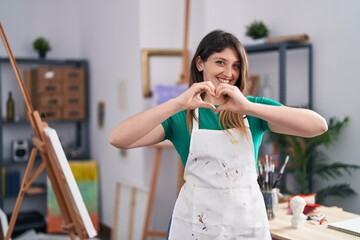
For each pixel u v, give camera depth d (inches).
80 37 212.8
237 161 65.4
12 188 185.2
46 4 205.5
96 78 199.9
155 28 168.6
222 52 64.8
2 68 196.1
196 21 166.7
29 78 195.9
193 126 66.9
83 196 191.9
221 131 65.9
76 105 198.5
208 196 65.6
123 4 176.4
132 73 172.6
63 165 96.3
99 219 201.6
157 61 167.9
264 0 155.8
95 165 194.4
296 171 135.8
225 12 164.9
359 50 126.6
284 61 135.8
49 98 191.8
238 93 60.9
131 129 62.6
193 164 66.7
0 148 183.8
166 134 68.6
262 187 91.6
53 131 96.0
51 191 186.9
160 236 157.9
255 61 161.2
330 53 134.7
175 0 171.0
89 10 203.3
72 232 110.3
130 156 177.0
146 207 162.2
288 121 60.4
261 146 157.8
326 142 129.7
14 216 104.4
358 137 128.4
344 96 131.3
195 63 69.1
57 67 194.4
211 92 61.8
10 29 197.3
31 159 106.0
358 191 129.6
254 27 149.1
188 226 66.7
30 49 201.8
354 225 83.6
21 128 201.2
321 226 86.4
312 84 140.3
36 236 180.4
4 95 196.9
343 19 130.6
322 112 138.1
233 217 65.0
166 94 159.5
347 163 132.0
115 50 183.5
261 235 65.9
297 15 144.6
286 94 150.2
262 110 60.5
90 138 207.6
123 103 179.2
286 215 95.0
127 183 174.6
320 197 132.0
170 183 171.8
